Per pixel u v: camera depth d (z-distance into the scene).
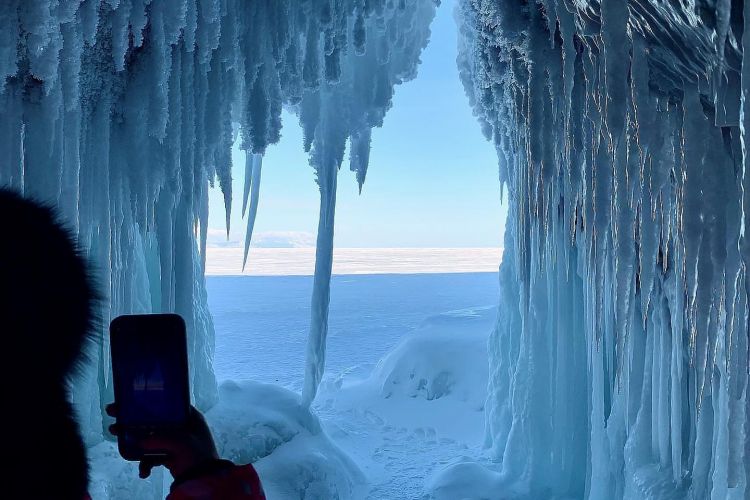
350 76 5.49
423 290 31.33
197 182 4.08
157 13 3.37
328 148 5.69
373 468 7.01
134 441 0.82
